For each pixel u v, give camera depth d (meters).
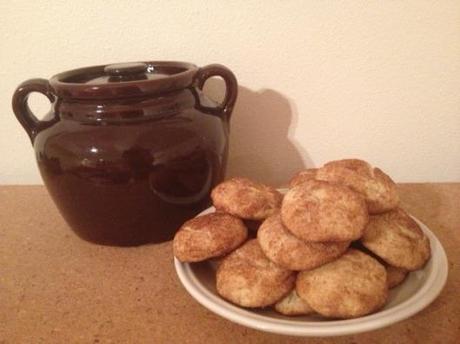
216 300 0.33
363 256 0.35
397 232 0.36
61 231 0.51
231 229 0.38
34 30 0.53
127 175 0.39
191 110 0.42
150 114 0.40
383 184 0.38
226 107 0.46
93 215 0.43
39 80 0.42
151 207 0.42
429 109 0.56
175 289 0.39
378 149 0.58
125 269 0.43
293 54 0.53
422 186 0.58
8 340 0.34
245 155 0.59
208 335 0.34
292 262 0.33
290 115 0.57
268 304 0.34
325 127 0.57
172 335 0.34
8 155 0.62
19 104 0.42
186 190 0.43
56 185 0.42
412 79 0.54
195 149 0.41
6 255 0.46
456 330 0.33
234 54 0.53
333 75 0.54
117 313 0.36
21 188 0.63
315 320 0.33
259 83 0.55
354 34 0.52
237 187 0.41
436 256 0.36
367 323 0.29
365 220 0.34
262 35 0.52
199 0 0.51
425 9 0.50
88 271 0.43
